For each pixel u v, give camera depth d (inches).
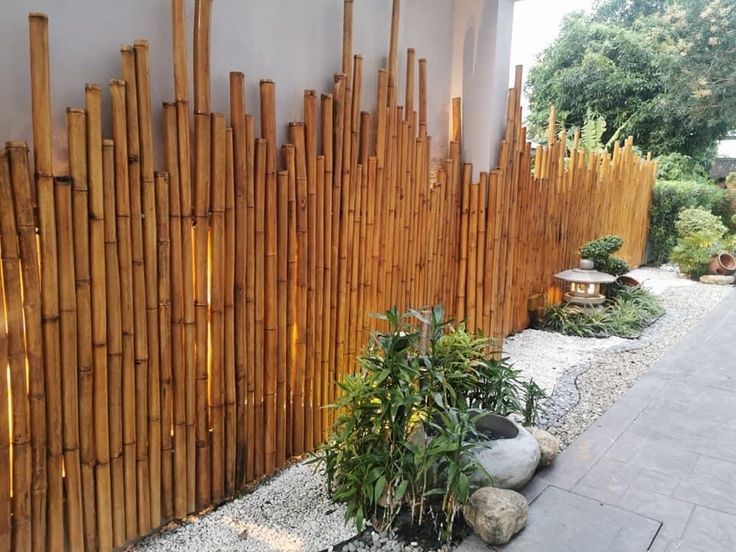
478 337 123.6
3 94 68.2
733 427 129.6
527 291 213.0
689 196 368.8
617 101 478.9
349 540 84.9
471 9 151.1
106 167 73.1
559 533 87.5
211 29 90.2
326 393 116.6
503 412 108.2
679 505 96.4
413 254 138.7
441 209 148.5
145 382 82.2
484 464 92.8
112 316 76.5
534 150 230.5
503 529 82.5
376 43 126.1
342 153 111.9
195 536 86.3
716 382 160.6
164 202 80.8
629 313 224.5
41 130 66.3
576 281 217.9
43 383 70.7
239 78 88.8
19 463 69.4
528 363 175.6
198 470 92.0
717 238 334.0
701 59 417.7
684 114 434.6
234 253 92.5
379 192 123.0
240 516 92.0
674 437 124.0
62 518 74.8
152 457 84.6
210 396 92.6
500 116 156.9
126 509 82.1
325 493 98.5
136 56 75.2
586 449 117.6
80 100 75.3
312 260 108.0
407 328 106.6
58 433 72.6
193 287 87.2
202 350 89.6
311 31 108.0
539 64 539.2
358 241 119.4
